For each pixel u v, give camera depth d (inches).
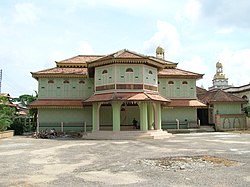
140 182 337.1
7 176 380.8
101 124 1400.1
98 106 1148.5
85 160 517.7
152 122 1230.3
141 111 1098.7
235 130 1530.5
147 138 1031.0
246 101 1664.6
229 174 375.2
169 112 1520.7
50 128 1416.1
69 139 1085.8
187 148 695.1
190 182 332.2
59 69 1496.1
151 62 1146.7
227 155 553.0
